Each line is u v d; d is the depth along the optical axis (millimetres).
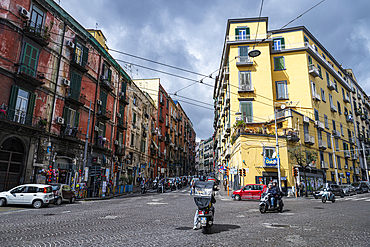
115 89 30484
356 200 22016
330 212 13164
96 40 25641
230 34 33969
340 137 40938
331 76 43000
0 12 15992
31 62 17953
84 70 23141
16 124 16281
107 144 28141
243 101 32219
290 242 6508
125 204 16422
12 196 14328
